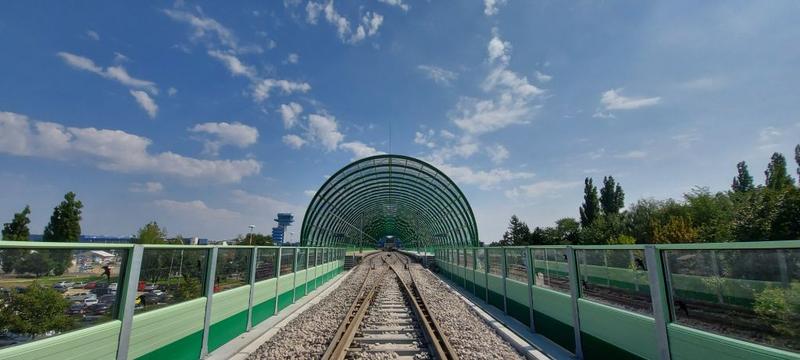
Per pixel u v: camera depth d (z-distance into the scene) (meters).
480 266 12.96
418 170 29.02
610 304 5.09
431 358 5.99
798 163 39.41
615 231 27.94
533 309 7.71
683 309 3.91
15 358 2.95
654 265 4.14
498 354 6.18
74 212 24.75
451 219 34.00
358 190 34.97
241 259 7.56
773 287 3.28
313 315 9.49
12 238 21.00
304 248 13.32
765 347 3.04
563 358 5.81
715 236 15.98
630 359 4.50
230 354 6.05
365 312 10.09
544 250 7.36
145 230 28.61
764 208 13.16
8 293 3.04
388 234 75.81
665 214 23.06
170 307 4.95
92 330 3.66
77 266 3.61
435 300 12.52
